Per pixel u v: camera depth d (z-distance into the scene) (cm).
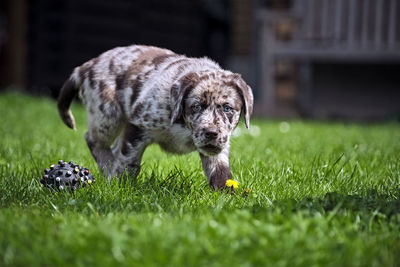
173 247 281
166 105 440
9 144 666
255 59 1530
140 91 466
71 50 1405
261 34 1320
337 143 736
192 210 363
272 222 326
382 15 1269
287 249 282
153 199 398
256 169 501
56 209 362
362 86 1380
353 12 1274
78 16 1408
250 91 441
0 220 324
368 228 327
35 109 1052
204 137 406
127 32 1484
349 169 529
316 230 311
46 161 551
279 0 1497
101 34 1444
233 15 1691
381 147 684
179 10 1628
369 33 1276
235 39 1697
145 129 456
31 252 278
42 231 310
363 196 393
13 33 1397
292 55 1298
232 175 488
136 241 287
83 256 272
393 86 1370
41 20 1411
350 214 344
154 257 269
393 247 296
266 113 1332
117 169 471
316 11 1289
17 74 1407
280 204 367
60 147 646
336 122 1229
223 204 381
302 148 670
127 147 463
